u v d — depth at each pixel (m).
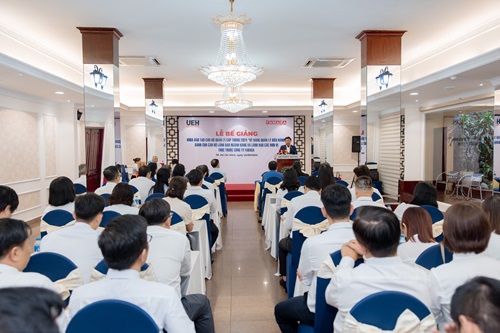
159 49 6.15
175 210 3.54
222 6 4.32
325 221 3.15
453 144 9.98
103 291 1.47
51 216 3.24
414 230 2.40
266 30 5.20
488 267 1.55
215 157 12.41
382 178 9.47
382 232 1.49
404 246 2.27
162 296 1.48
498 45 4.67
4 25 4.77
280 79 8.95
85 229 2.35
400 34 5.29
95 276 1.85
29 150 7.38
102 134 5.26
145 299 1.46
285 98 10.63
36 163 7.66
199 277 3.12
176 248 2.29
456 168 10.00
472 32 5.14
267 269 4.52
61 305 0.74
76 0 4.13
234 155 12.46
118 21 4.81
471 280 0.91
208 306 2.38
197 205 4.27
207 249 4.14
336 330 1.61
